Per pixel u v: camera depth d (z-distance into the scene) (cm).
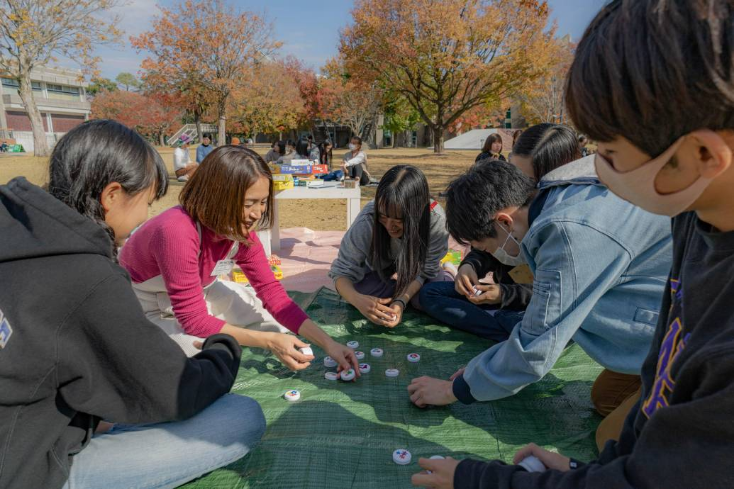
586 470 90
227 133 4319
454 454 182
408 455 177
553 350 156
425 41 2177
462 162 2320
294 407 211
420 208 265
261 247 245
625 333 171
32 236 117
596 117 69
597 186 163
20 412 117
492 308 288
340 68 4091
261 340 208
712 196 71
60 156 128
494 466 107
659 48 60
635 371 173
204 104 2433
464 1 2131
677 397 78
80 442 132
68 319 117
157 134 5425
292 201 1074
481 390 177
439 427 198
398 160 2481
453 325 288
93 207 129
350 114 4125
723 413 68
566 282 154
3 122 4422
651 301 167
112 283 121
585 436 192
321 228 738
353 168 1264
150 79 2253
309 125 4578
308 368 246
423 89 2575
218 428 152
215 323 215
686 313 85
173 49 2158
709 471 70
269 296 243
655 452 77
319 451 181
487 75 2241
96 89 6031
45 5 2131
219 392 154
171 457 145
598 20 72
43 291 113
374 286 311
